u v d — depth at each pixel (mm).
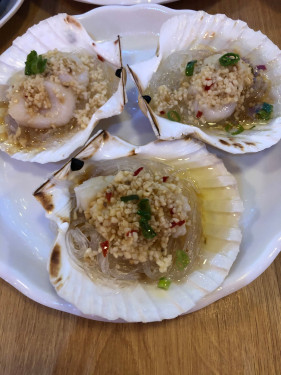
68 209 149
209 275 139
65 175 148
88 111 170
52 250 137
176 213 141
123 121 177
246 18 202
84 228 149
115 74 178
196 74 168
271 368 135
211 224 150
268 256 139
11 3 198
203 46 185
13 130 171
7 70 181
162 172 157
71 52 181
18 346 141
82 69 171
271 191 157
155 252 140
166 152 156
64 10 206
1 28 205
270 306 144
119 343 140
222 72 162
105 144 152
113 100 162
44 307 146
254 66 176
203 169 157
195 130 152
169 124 157
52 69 166
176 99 169
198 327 142
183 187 154
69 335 142
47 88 162
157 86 175
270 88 173
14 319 145
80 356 139
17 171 168
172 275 144
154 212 140
